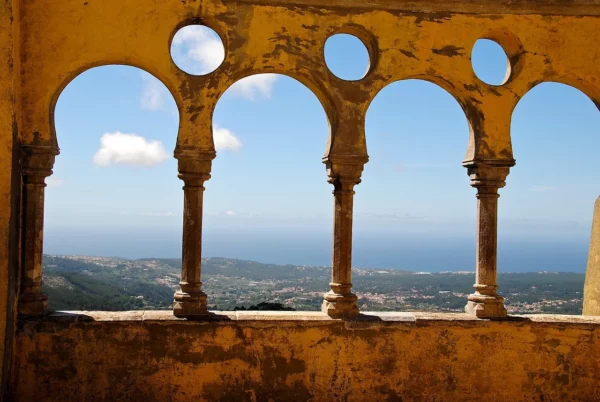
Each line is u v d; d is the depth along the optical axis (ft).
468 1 25.29
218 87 24.06
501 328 24.48
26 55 22.82
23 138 22.76
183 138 23.79
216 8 24.07
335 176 24.90
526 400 24.52
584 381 24.68
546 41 25.95
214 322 23.18
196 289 23.81
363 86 24.95
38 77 22.91
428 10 25.38
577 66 26.09
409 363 24.08
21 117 22.72
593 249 29.17
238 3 24.21
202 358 23.15
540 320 24.75
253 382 23.39
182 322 23.04
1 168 20.83
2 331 20.67
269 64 24.38
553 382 24.62
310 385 23.66
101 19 23.43
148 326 22.90
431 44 25.38
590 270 29.30
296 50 24.56
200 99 23.93
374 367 23.94
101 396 22.63
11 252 21.25
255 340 23.41
